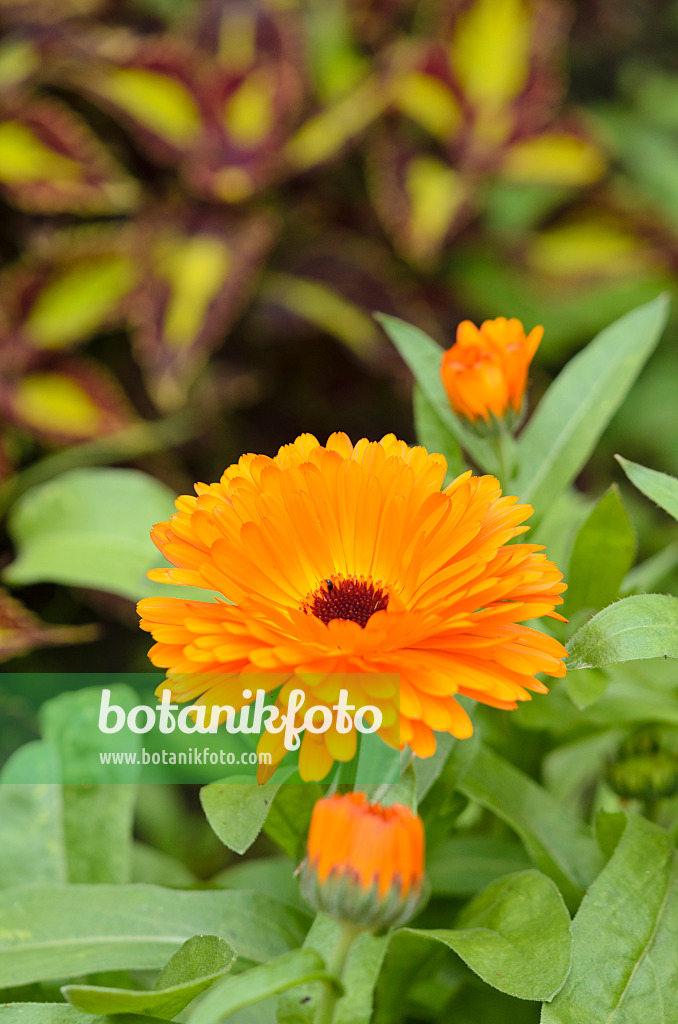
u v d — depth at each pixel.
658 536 0.86
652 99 1.08
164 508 0.60
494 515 0.40
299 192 0.86
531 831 0.45
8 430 0.76
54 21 0.83
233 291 0.75
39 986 0.46
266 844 0.73
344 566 0.41
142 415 0.78
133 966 0.43
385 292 0.80
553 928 0.41
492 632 0.39
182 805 0.75
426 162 0.86
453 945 0.41
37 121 0.78
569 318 0.93
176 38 0.85
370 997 0.41
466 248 0.90
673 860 0.43
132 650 0.76
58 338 0.75
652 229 0.91
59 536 0.58
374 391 0.83
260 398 0.82
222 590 0.39
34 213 0.82
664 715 0.46
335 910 0.38
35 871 0.48
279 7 0.85
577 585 0.46
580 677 0.45
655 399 0.94
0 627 0.60
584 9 0.99
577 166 0.86
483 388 0.45
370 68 0.89
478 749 0.45
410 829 0.38
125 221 0.83
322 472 0.41
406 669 0.38
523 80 0.88
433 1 0.95
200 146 0.79
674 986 0.41
